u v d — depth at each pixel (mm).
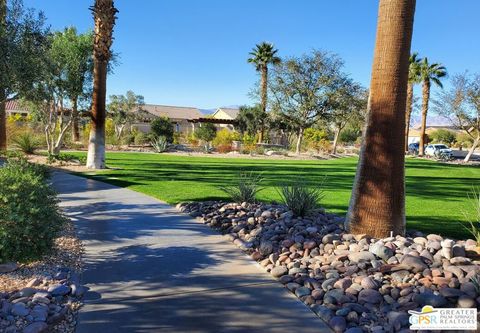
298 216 6738
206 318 3572
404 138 5496
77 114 19734
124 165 18172
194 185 11836
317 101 33656
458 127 37062
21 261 4609
